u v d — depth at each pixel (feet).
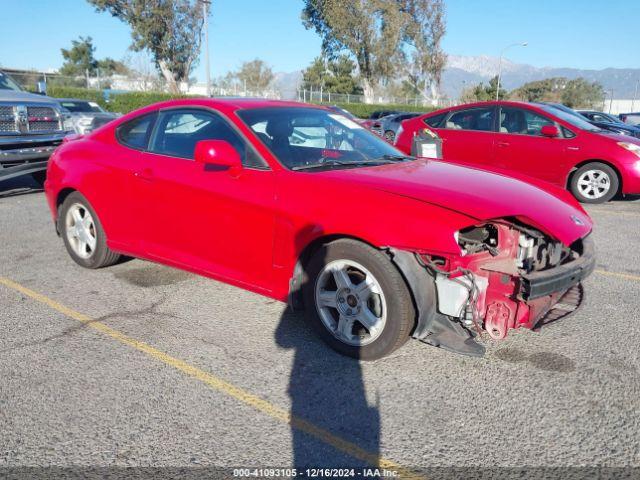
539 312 10.32
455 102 191.52
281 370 10.73
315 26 168.76
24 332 12.36
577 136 28.30
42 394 9.84
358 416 9.23
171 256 13.80
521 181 12.83
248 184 11.92
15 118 27.07
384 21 165.27
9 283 15.51
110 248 15.43
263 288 12.05
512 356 11.32
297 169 11.86
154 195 13.70
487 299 10.50
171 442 8.54
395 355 11.32
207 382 10.27
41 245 19.40
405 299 10.18
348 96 168.66
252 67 201.87
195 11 145.89
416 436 8.70
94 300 14.28
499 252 10.77
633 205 28.58
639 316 13.51
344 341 11.10
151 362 11.03
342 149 13.48
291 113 13.82
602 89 291.99
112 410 9.36
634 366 10.96
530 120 29.40
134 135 14.82
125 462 8.07
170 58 148.97
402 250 9.92
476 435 8.72
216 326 12.71
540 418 9.17
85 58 229.66
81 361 11.05
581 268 10.64
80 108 56.49
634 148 27.35
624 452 8.33
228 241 12.41
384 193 10.54
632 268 17.46
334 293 11.08
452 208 9.96
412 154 18.95
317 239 10.98
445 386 10.15
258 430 8.85
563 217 11.12
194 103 13.76
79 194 15.88
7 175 26.63
